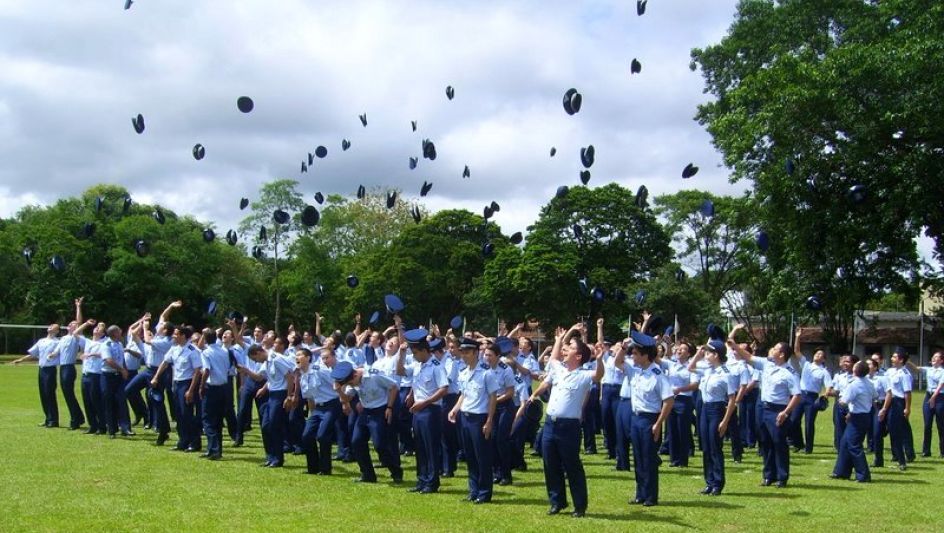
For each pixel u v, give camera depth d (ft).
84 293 183.83
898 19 98.84
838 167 96.58
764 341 180.34
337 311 203.21
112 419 53.16
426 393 36.73
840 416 53.21
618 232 177.58
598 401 54.85
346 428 46.44
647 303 167.02
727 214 118.01
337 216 216.95
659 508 33.65
